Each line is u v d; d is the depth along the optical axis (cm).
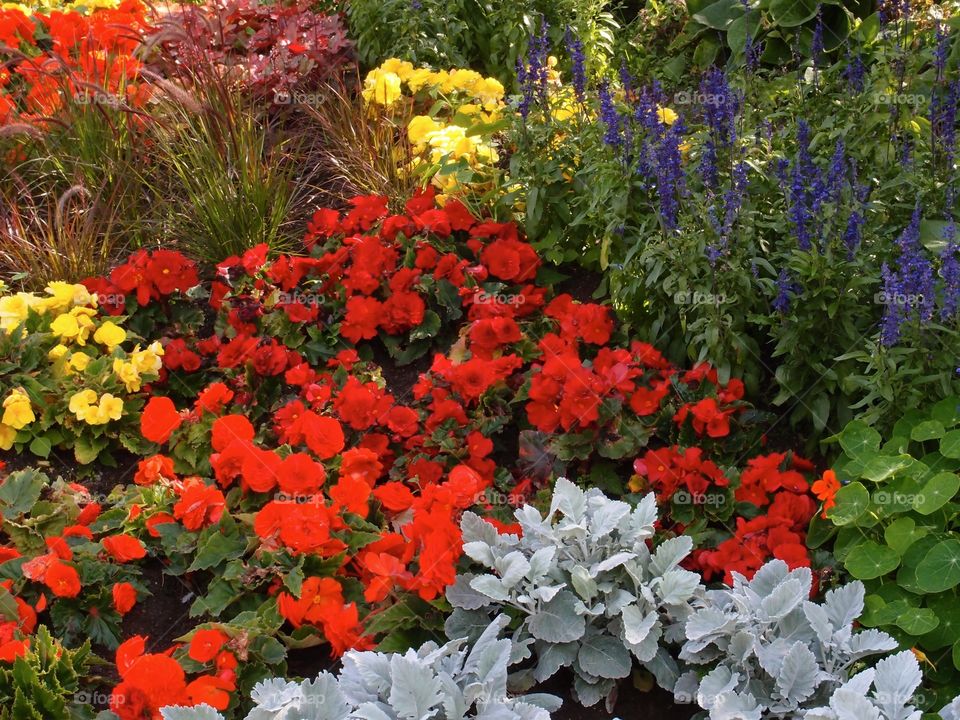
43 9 663
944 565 301
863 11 576
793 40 583
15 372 416
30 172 524
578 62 460
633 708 315
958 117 418
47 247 475
